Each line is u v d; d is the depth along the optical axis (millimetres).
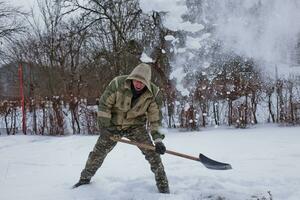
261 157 6746
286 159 6496
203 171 5789
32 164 7027
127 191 4867
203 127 12688
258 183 5027
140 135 4812
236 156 6953
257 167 5953
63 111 12695
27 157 7844
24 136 11914
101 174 5746
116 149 8125
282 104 12797
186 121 12438
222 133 10633
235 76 12867
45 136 12039
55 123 12531
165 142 9211
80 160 7277
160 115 4750
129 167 6305
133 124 4809
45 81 17109
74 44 18094
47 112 12641
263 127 11945
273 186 4879
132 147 8336
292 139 8805
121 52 15766
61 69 17250
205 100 12711
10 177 5980
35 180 5691
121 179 5438
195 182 5125
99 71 16031
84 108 12562
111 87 4598
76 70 16594
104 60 16453
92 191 4840
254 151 7395
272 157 6707
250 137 9492
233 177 5336
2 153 8500
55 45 18328
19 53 20125
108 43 17469
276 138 9086
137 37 15953
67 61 17969
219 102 12977
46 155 8039
